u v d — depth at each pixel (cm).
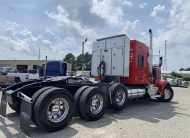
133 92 886
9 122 612
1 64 5759
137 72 921
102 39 955
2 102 649
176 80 2606
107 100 772
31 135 507
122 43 869
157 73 1080
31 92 632
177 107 944
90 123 627
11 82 1588
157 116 746
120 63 871
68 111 569
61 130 551
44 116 518
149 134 534
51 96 532
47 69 1780
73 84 717
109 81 923
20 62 5594
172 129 583
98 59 968
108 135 519
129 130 564
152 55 1045
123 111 823
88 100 637
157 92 1072
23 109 531
